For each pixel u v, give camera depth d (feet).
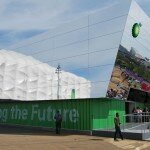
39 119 100.32
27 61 171.83
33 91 167.53
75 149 54.95
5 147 52.01
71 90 148.15
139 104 137.59
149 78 143.02
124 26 123.54
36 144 58.03
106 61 128.36
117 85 120.98
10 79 159.53
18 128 102.22
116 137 72.69
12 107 112.88
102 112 89.20
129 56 125.70
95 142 65.67
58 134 82.58
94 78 133.59
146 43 138.31
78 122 87.40
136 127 83.25
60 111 93.40
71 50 152.76
